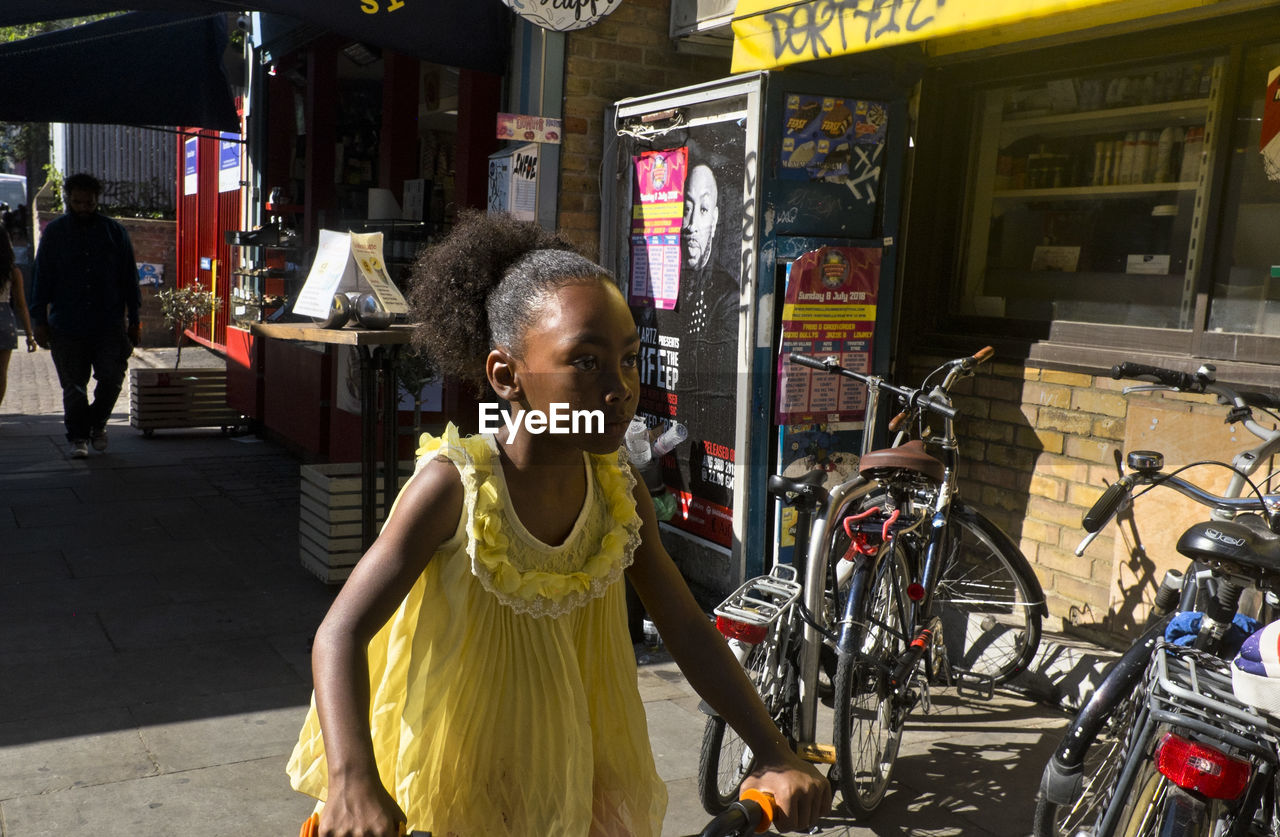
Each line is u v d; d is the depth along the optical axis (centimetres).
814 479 328
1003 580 411
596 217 559
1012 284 482
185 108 934
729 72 579
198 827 301
